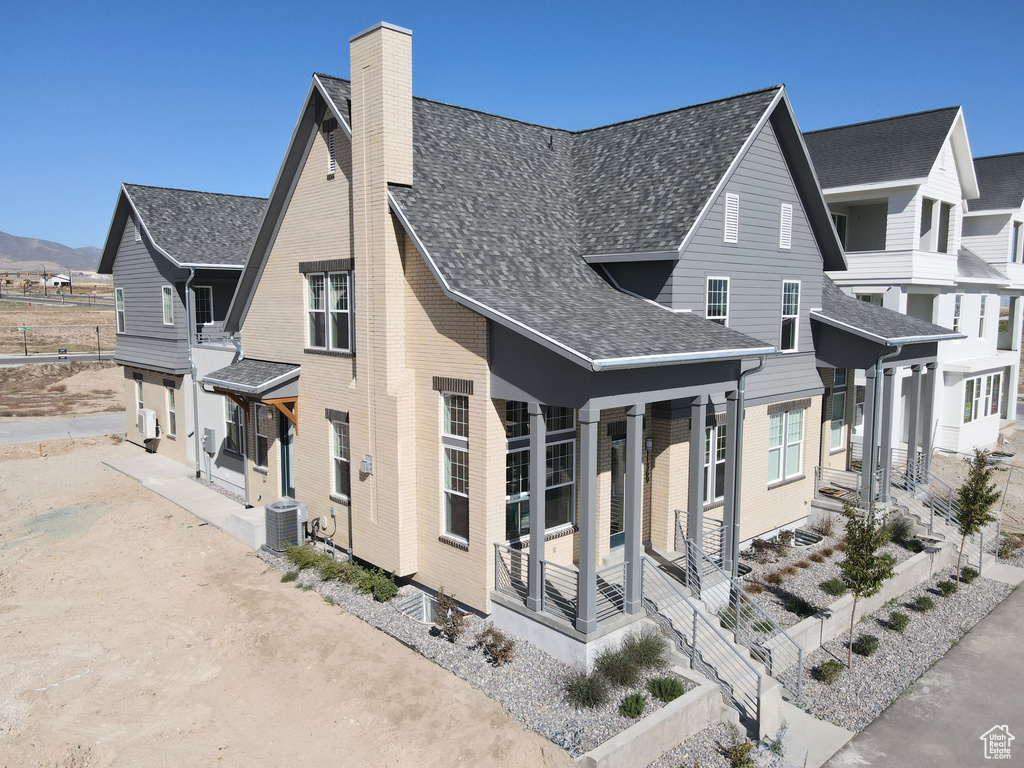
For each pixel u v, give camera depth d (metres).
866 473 18.64
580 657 11.48
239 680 11.36
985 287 29.95
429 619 14.23
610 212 16.12
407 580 14.84
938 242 25.84
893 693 12.45
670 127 17.62
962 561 18.38
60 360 54.72
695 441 13.42
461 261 13.12
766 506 17.88
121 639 12.64
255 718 10.37
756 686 11.79
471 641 12.52
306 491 17.30
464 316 12.82
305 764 9.40
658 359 11.26
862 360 18.42
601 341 11.27
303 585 14.87
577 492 14.58
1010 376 34.81
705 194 14.65
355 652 12.21
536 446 11.94
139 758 9.46
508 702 10.75
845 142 26.80
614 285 15.47
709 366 13.45
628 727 10.07
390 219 13.78
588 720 10.29
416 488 14.22
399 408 13.84
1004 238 31.38
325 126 15.72
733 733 10.76
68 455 26.83
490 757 9.53
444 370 13.31
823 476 20.73
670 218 14.69
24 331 66.12
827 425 20.66
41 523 19.08
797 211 18.00
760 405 17.30
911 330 19.36
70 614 13.63
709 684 11.02
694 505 13.52
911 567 16.70
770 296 17.33
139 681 11.30
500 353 12.34
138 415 27.09
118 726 10.13
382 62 13.51
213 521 18.58
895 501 19.83
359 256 14.48
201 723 10.25
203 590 14.68
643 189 16.12
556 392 11.52
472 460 12.87
